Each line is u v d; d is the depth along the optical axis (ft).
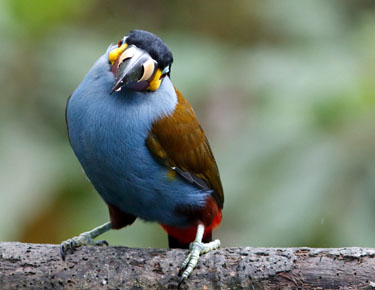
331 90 41.96
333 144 41.50
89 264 31.55
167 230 36.88
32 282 31.27
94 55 44.93
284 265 30.66
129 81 32.63
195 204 35.37
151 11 56.70
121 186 34.60
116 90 32.27
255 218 41.11
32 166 42.32
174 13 56.39
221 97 46.60
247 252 31.32
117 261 31.60
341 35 49.60
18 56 43.86
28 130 43.04
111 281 31.27
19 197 41.47
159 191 34.78
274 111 42.70
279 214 40.88
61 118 43.86
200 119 47.65
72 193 44.45
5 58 43.57
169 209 35.40
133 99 33.65
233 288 30.91
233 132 45.68
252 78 45.47
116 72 33.09
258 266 30.83
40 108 43.68
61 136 43.88
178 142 34.68
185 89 45.27
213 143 45.47
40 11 44.50
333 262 30.45
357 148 41.37
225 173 42.32
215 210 35.94
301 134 41.86
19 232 41.96
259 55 46.52
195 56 46.39
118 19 54.80
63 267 31.45
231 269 31.04
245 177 41.91
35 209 42.04
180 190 34.99
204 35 54.90
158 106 34.24
